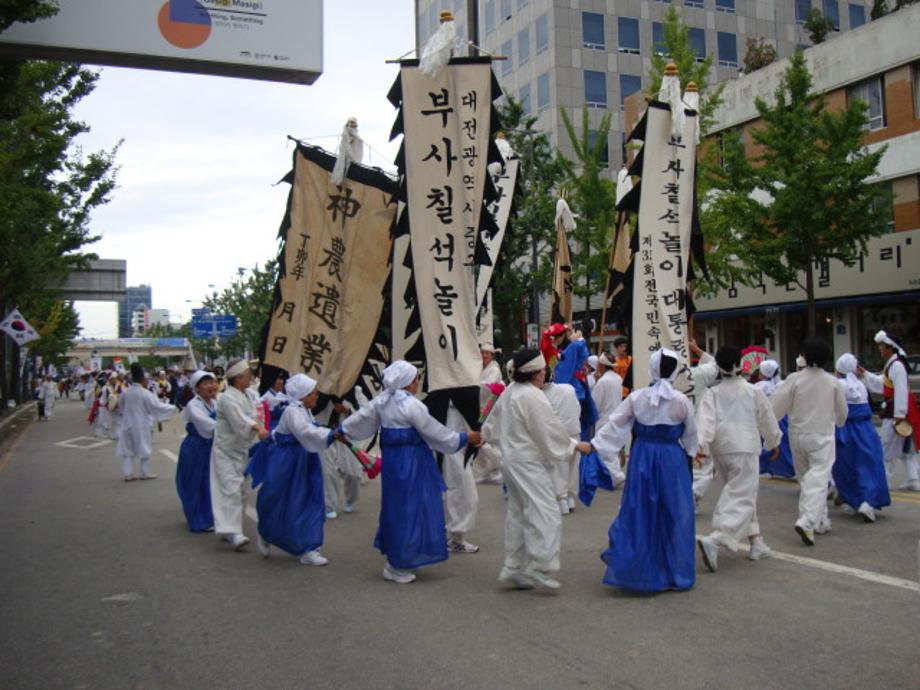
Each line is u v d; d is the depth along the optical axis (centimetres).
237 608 612
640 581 606
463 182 830
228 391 820
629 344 913
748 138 2923
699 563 706
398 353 927
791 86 2145
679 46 2170
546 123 3903
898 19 2466
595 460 914
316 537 738
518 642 518
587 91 3878
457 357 810
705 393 709
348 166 1011
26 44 919
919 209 2442
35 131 1831
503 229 1150
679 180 936
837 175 2066
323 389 1005
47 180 2428
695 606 583
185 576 711
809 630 526
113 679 475
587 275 2559
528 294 2705
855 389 870
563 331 1088
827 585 630
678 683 446
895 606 574
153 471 1477
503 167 1161
